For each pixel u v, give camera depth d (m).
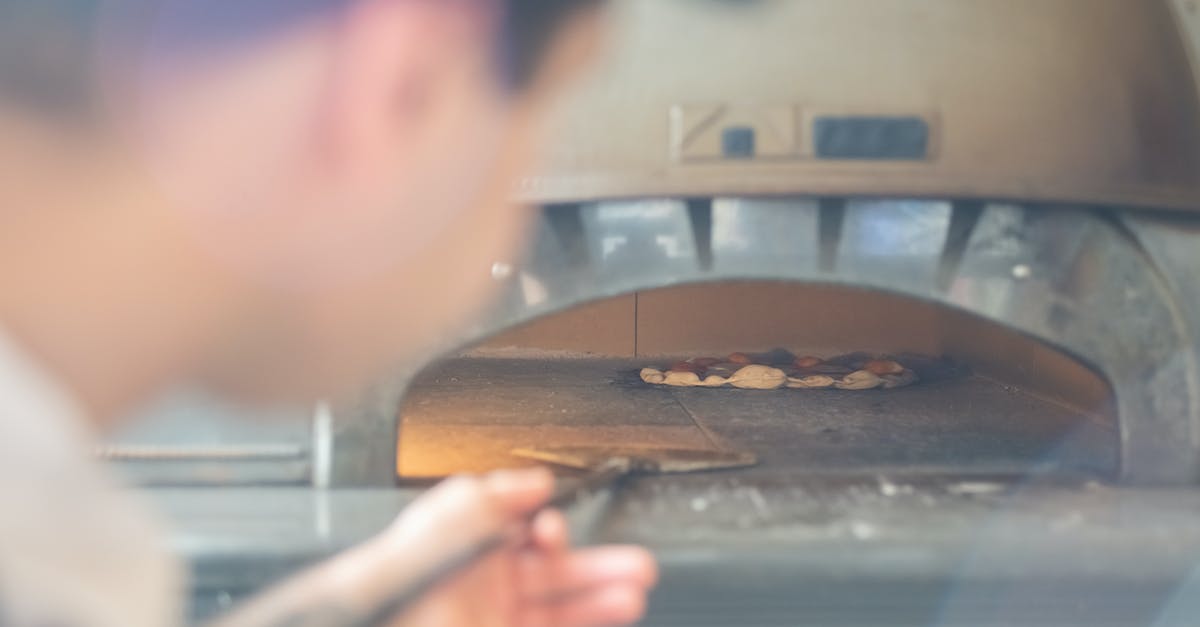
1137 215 1.26
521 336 2.40
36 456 0.29
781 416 1.76
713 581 1.03
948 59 1.21
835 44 1.21
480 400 1.89
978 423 1.71
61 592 0.28
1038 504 1.19
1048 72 1.23
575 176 1.19
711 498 1.21
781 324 2.39
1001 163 1.21
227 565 1.03
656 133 1.19
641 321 2.39
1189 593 1.06
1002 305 1.25
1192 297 1.25
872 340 2.40
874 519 1.13
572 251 1.21
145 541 0.32
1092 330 1.26
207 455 1.21
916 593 1.05
